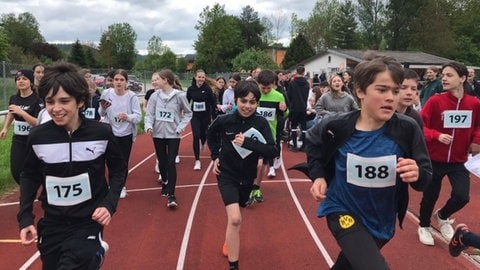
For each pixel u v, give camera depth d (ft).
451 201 16.76
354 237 9.11
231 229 13.69
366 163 9.39
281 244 17.07
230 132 14.35
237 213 13.64
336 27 280.31
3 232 18.47
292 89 38.75
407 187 9.67
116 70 23.62
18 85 19.48
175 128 22.58
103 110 22.81
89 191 10.09
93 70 88.33
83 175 9.97
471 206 22.61
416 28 245.04
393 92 9.03
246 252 16.26
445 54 242.99
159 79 22.75
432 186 16.81
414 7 245.86
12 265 15.20
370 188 9.49
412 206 22.17
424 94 34.78
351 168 9.50
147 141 45.93
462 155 16.49
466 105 16.24
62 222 10.08
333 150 9.77
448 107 16.33
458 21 255.09
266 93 22.97
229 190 14.01
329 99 26.91
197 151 31.30
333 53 186.80
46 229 10.15
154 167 32.17
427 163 9.12
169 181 21.76
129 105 22.80
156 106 22.76
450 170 16.65
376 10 260.83
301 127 39.29
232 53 285.43
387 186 9.49
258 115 14.73
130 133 22.95
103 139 10.18
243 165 14.23
